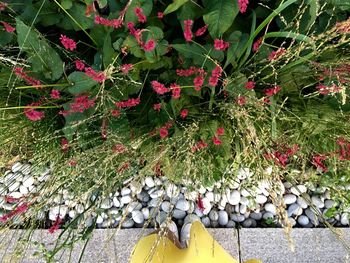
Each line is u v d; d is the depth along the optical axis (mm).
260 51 788
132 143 777
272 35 724
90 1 709
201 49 748
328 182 900
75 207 917
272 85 799
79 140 789
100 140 840
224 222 958
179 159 785
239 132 820
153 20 792
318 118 814
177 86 708
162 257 857
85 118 766
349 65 779
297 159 882
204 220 957
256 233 952
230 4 722
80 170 770
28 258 951
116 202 960
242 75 750
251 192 952
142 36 731
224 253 862
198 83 711
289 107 841
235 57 771
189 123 824
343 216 954
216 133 783
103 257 951
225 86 752
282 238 948
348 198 873
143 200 969
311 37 721
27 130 844
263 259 945
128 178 948
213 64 753
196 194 883
